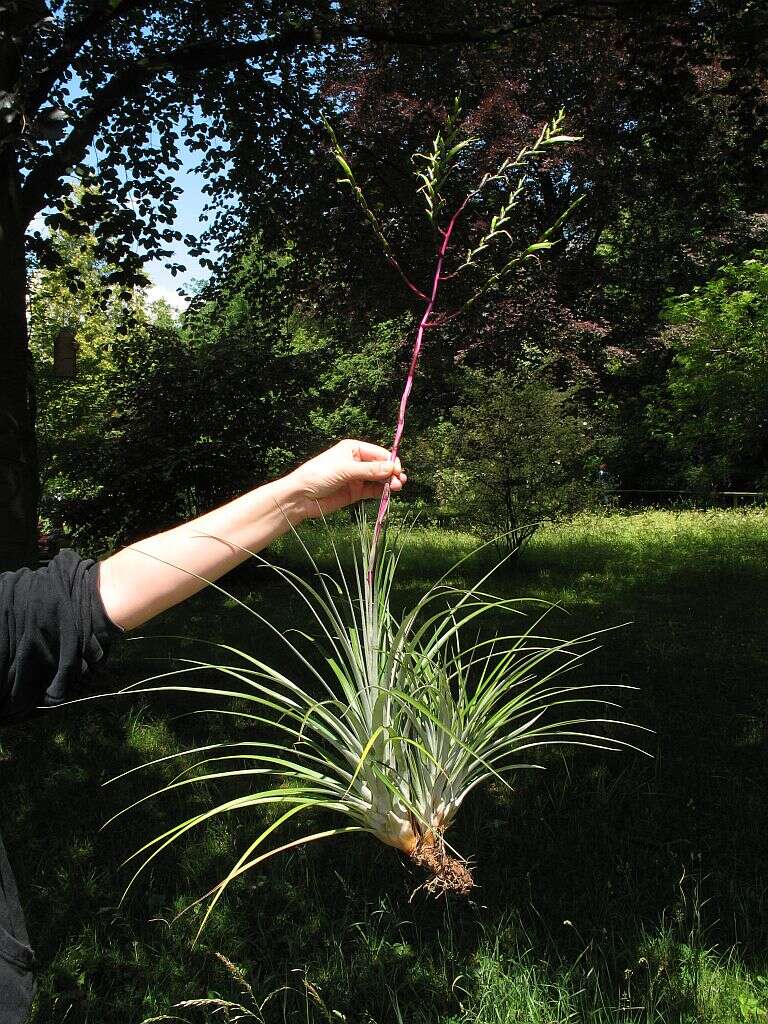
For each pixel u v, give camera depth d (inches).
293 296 526.0
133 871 151.7
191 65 319.3
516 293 567.5
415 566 474.6
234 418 442.3
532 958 123.8
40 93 288.4
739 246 864.3
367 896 141.1
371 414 717.3
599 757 197.2
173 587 53.9
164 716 229.1
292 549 499.5
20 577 53.3
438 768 57.7
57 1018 114.3
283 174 434.0
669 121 429.1
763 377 667.4
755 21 369.7
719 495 810.2
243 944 129.6
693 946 124.9
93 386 569.6
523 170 453.4
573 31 456.1
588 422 498.0
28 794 184.2
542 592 401.4
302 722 57.5
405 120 431.2
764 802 174.1
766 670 268.5
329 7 358.0
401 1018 110.8
